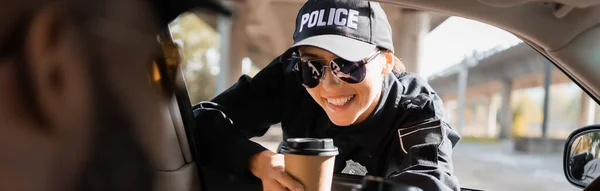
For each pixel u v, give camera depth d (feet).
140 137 2.45
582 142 5.29
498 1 3.59
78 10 2.07
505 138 26.53
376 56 4.71
